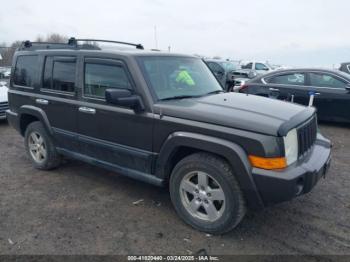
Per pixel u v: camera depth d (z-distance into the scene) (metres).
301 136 3.21
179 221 3.59
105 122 3.94
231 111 3.24
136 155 3.71
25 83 5.17
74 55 4.33
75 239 3.25
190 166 3.30
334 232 3.37
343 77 8.00
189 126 3.23
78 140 4.35
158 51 4.24
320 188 4.43
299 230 3.40
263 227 3.46
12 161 5.66
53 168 5.13
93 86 4.11
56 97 4.57
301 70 8.53
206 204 3.29
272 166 2.89
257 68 21.47
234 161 2.97
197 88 4.14
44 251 3.06
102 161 4.19
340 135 7.43
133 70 3.68
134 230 3.40
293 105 3.76
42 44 5.30
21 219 3.64
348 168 5.24
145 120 3.54
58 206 3.94
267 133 2.89
